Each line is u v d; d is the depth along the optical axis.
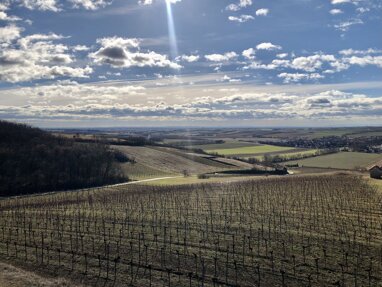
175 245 50.47
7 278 40.34
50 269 44.28
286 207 73.88
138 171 154.50
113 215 70.50
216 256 46.12
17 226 63.47
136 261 45.38
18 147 140.88
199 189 104.38
